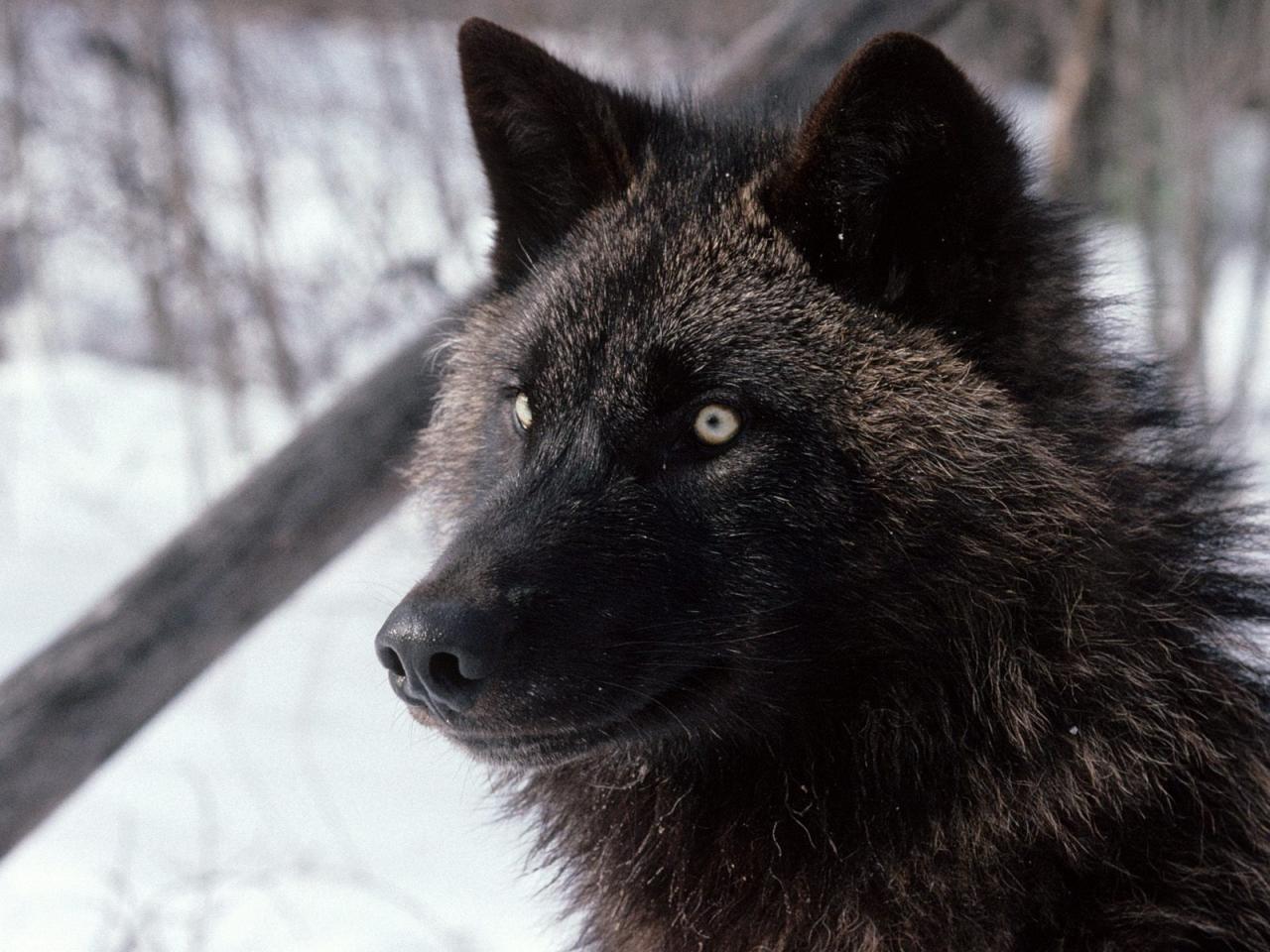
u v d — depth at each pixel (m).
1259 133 24.98
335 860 10.77
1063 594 5.49
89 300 27.53
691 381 5.65
